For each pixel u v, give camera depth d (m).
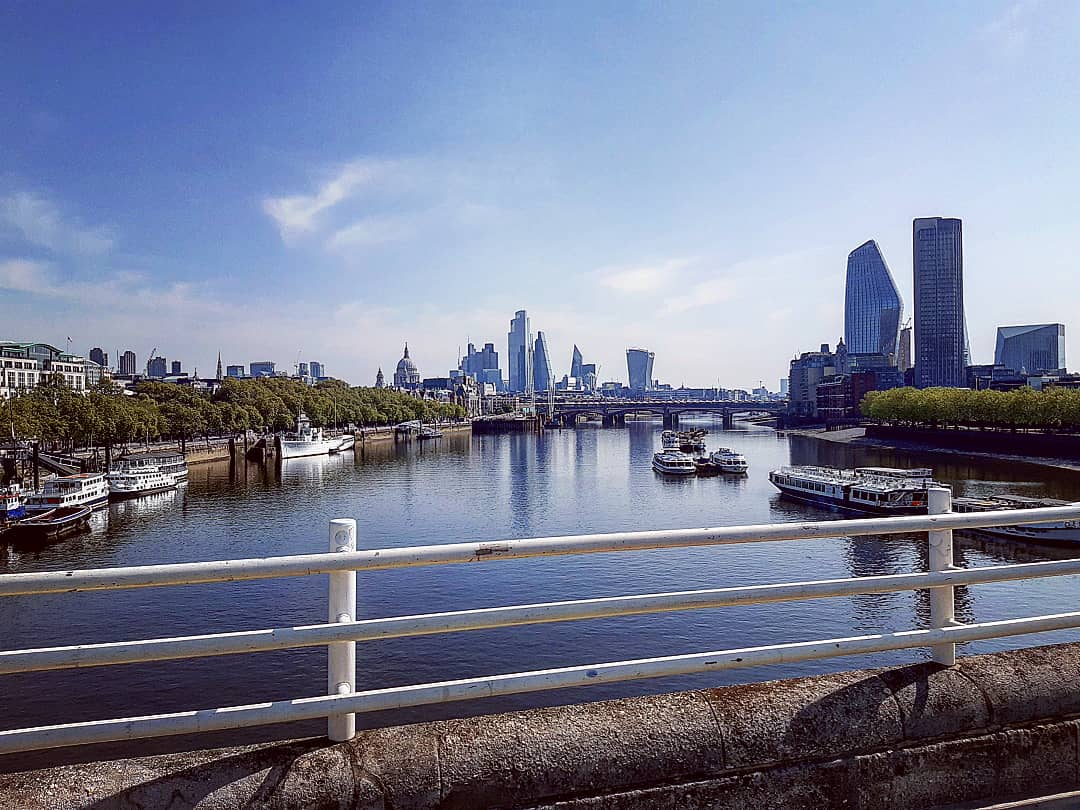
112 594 40.75
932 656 4.82
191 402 147.50
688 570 45.66
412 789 3.71
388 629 3.74
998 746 4.49
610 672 4.02
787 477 87.31
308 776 3.64
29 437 95.50
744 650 4.24
